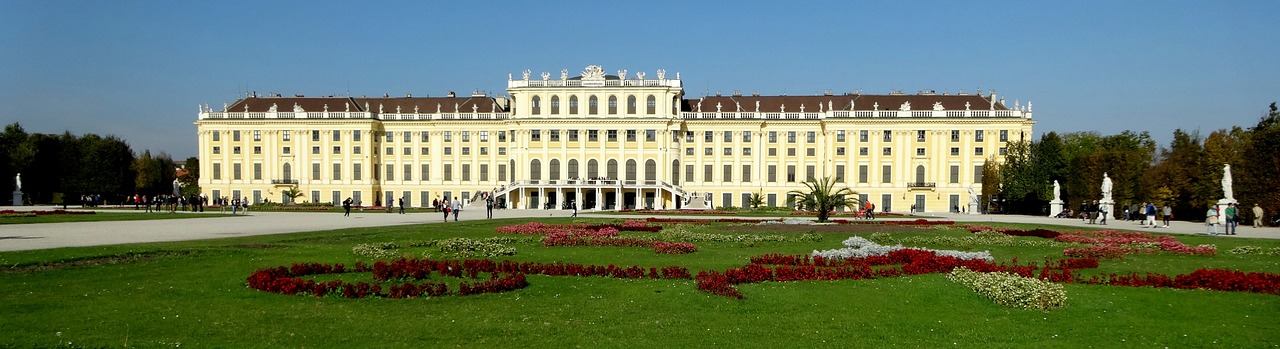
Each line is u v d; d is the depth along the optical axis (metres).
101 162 133.50
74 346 15.62
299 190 126.19
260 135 127.12
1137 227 59.47
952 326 18.38
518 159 122.81
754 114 122.56
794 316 19.25
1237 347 16.80
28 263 26.52
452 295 21.58
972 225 60.25
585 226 53.97
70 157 130.88
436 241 38.75
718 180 123.62
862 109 123.56
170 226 53.59
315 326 17.62
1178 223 67.06
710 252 34.72
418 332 17.17
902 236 45.69
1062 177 97.62
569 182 118.81
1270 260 31.81
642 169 121.38
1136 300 21.19
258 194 127.00
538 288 22.97
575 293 22.09
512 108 126.31
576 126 121.88
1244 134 76.06
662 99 121.62
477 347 16.02
